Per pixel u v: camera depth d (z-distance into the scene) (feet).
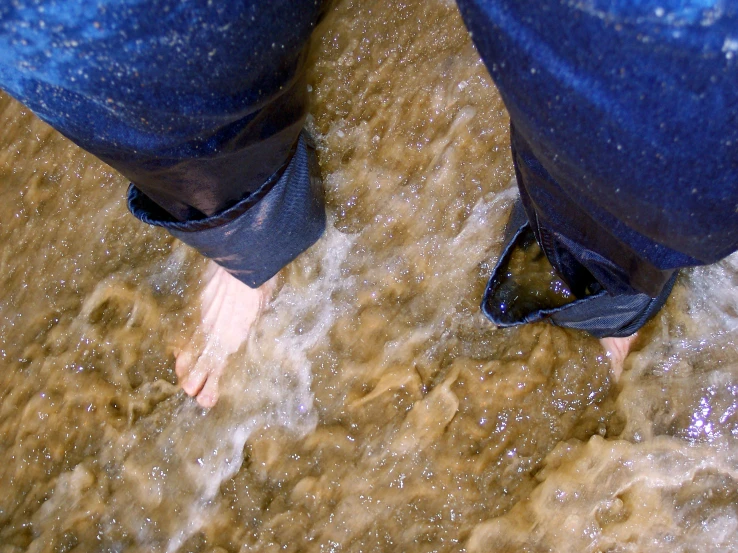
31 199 5.92
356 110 5.64
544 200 3.03
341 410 5.02
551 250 3.74
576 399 4.83
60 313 5.58
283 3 2.48
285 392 5.11
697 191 2.09
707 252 2.41
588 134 2.01
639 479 4.49
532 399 4.84
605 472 4.53
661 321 4.90
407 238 5.34
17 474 5.16
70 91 2.45
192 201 3.49
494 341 5.01
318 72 5.72
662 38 1.68
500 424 4.82
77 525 4.92
